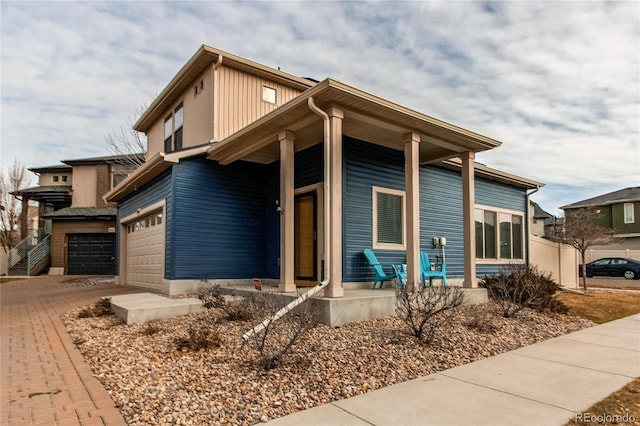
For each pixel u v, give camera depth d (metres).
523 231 13.80
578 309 8.66
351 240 8.46
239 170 10.21
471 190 9.01
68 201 23.81
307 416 3.14
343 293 6.68
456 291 5.90
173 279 8.96
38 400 3.42
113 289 11.73
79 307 8.42
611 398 3.54
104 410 3.21
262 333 5.29
